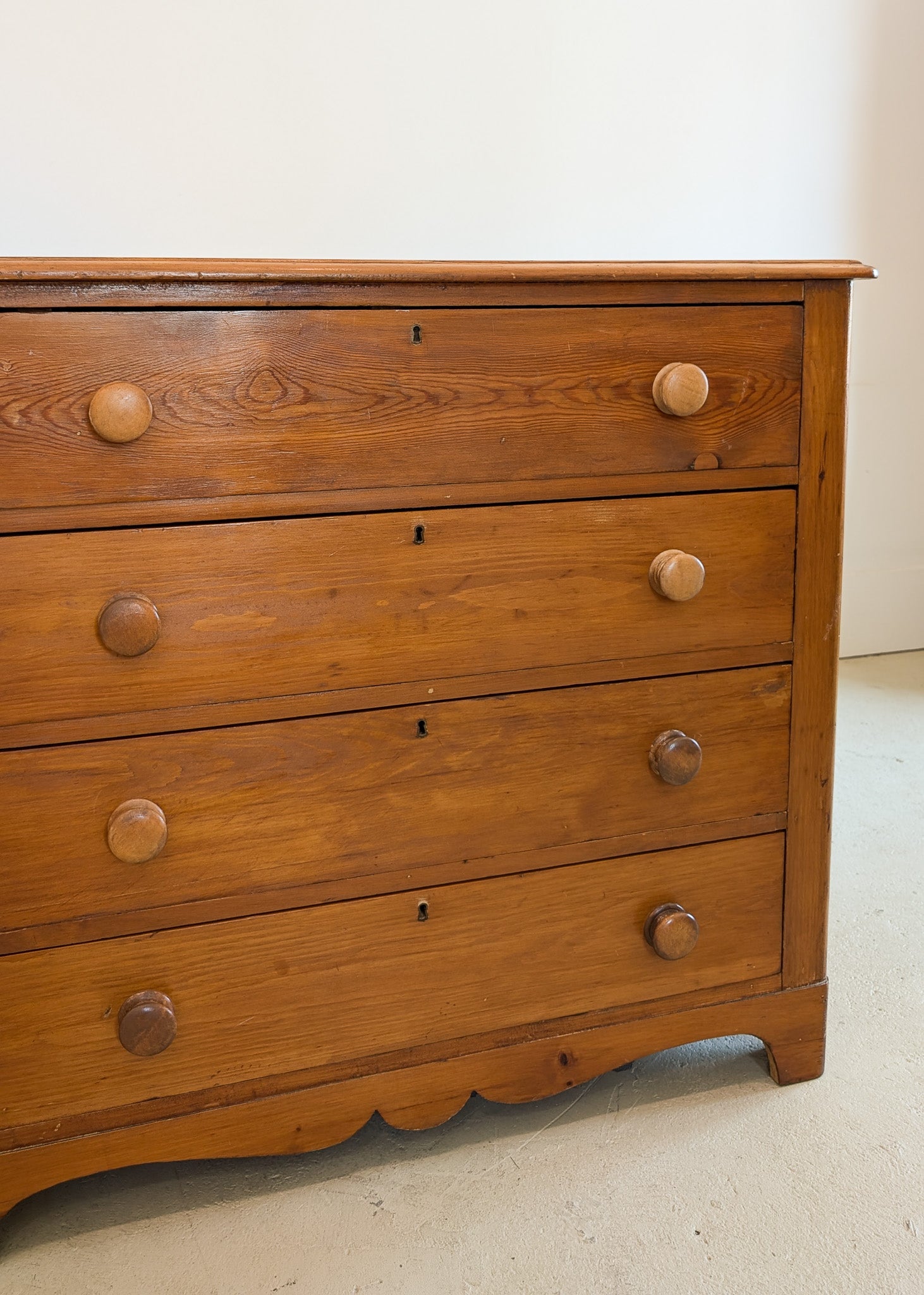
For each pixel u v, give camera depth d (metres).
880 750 2.36
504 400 1.06
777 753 1.24
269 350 0.99
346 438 1.02
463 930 1.17
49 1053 1.06
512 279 1.02
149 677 1.02
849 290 1.16
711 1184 1.18
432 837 1.13
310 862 1.10
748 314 1.12
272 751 1.06
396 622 1.08
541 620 1.12
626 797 1.19
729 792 1.23
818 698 1.25
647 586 1.15
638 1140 1.26
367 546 1.05
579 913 1.21
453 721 1.11
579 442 1.09
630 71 2.27
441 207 2.14
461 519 1.07
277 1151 1.15
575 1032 1.23
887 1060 1.39
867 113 2.57
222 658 1.03
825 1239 1.10
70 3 1.79
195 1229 1.14
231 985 1.10
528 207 2.23
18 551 0.96
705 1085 1.36
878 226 2.67
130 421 0.94
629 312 1.08
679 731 1.19
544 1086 1.23
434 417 1.04
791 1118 1.29
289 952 1.11
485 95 2.13
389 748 1.10
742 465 1.16
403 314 1.02
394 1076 1.17
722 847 1.25
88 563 0.98
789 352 1.15
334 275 0.98
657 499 1.13
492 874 1.16
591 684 1.15
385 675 1.08
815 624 1.23
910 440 2.87
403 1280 1.06
